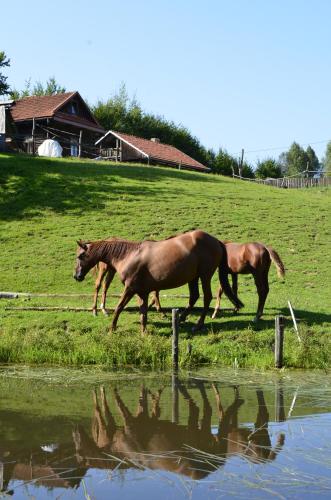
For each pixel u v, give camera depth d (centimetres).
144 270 1423
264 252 1537
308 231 2812
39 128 5034
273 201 3419
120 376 1172
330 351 1329
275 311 1636
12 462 676
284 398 1008
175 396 1017
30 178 3341
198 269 1451
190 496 584
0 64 4359
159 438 773
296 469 655
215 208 3106
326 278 2158
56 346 1330
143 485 613
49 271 2142
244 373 1218
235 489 602
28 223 2719
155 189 3416
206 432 802
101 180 3488
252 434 793
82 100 5288
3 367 1252
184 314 1491
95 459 689
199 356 1314
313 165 14325
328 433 796
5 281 2025
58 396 1005
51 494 592
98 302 1753
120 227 2695
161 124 7481
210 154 7450
